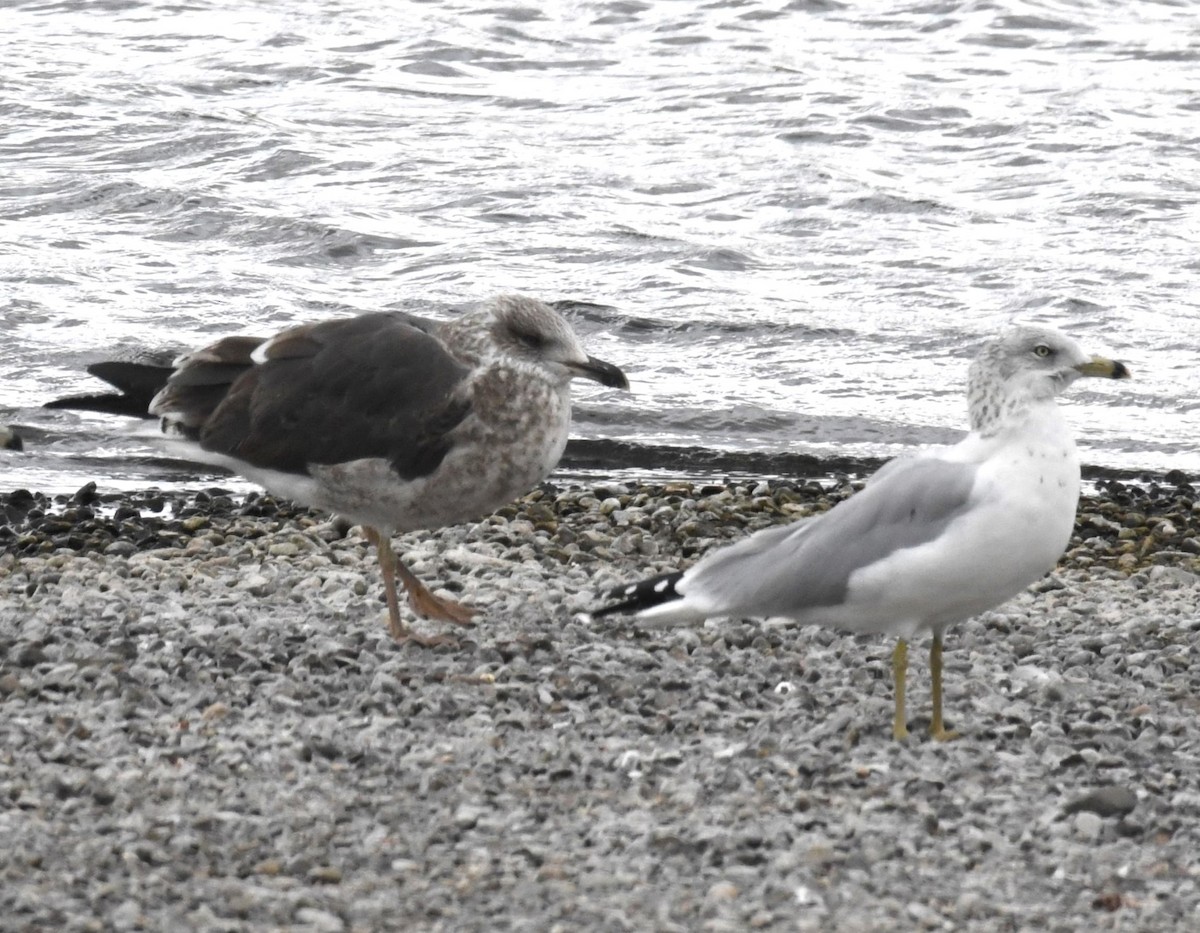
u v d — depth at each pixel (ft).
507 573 48.85
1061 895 27.25
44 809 29.35
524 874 27.61
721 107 122.93
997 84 129.39
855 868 27.94
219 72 129.08
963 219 100.63
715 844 28.50
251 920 25.71
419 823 29.55
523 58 135.33
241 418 41.88
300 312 84.79
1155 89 128.06
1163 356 80.74
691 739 34.14
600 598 44.04
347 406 40.86
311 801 30.17
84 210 99.04
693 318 84.64
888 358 80.64
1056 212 102.12
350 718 34.83
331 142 112.16
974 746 33.68
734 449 69.26
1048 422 32.55
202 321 83.15
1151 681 38.86
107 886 26.25
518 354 41.06
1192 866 28.35
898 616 33.30
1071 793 31.24
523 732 34.37
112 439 69.05
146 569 48.67
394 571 43.29
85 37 137.90
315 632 40.57
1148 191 104.99
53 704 34.71
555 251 94.79
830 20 147.02
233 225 96.94
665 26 144.05
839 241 97.30
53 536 55.62
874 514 32.89
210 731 33.45
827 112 120.78
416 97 124.88
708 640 41.47
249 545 52.65
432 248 94.63
